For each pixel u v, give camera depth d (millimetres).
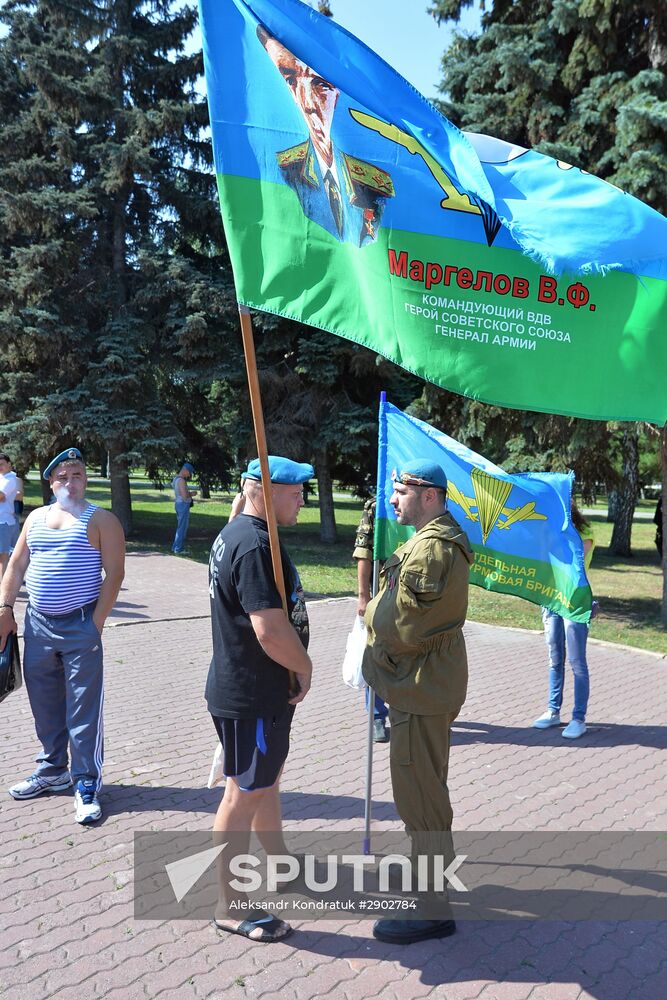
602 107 10750
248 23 2977
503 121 11930
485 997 2979
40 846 3998
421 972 3115
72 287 17594
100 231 17953
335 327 3053
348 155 3070
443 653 3309
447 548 3238
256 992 2969
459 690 3330
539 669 7848
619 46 11297
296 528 22625
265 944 3262
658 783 5047
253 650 3182
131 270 18359
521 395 3195
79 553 4320
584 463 12312
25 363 18141
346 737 5715
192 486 44000
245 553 3080
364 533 5449
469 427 12312
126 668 7281
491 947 3295
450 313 3160
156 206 18500
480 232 3152
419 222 3127
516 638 9234
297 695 3289
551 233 3111
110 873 3758
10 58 17672
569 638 5891
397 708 3320
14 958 3117
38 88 16609
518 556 5227
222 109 2957
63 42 17594
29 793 4562
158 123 16906
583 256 3066
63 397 16484
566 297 3188
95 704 4391
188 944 3244
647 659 8469
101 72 17188
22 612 9242
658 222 3180
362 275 3090
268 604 3049
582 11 10523
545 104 11367
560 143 10812
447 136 3006
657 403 3209
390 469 4699
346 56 3062
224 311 16656
